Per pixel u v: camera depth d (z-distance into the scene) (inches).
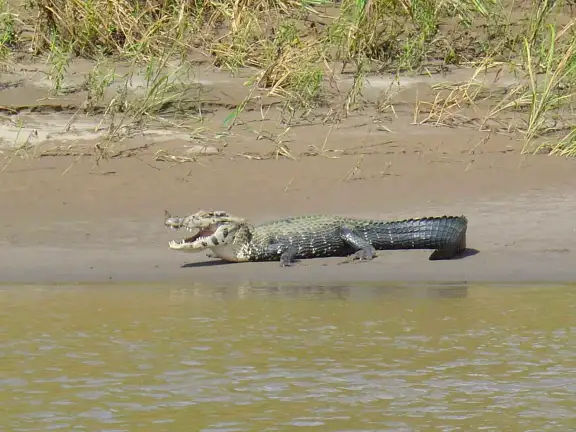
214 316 1046.4
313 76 1866.4
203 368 858.8
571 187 1546.5
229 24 2103.8
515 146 1692.9
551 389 797.9
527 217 1441.9
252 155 1668.3
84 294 1159.0
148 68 1875.0
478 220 1440.7
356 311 1065.5
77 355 900.6
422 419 729.6
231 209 1504.7
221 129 1760.6
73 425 718.5
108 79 1854.1
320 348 919.0
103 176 1595.7
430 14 2071.9
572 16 2178.9
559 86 1882.4
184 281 1238.3
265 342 940.6
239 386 807.7
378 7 2033.7
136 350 915.4
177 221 1326.3
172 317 1042.1
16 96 1838.1
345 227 1371.8
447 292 1160.8
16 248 1355.8
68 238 1396.4
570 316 1036.5
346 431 705.6
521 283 1205.7
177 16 2064.5
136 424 720.3
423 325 1001.5
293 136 1734.7
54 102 1822.1
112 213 1483.8
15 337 963.3
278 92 1871.3
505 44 2071.9
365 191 1557.6
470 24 2137.1
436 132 1750.7
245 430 707.4
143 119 1779.0
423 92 1897.1
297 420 729.0
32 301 1121.4
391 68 2001.7
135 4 2118.6
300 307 1087.0
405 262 1312.7
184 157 1653.5
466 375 835.4
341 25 2034.9
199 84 1895.9
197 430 708.0
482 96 1886.1
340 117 1801.2
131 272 1277.1
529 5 2244.1
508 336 957.8
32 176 1585.9
